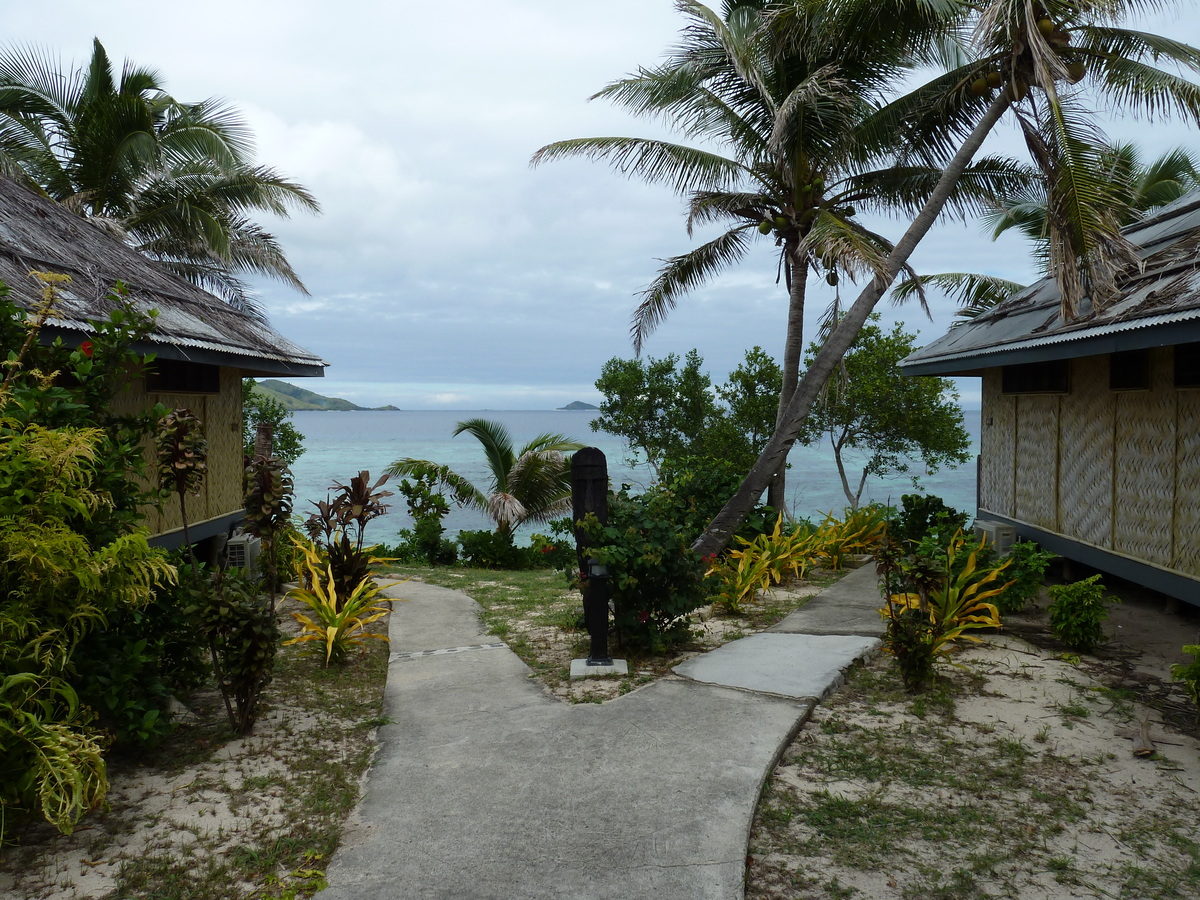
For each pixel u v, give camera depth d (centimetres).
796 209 1123
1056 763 426
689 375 2542
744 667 581
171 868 325
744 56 973
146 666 430
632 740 451
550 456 1638
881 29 958
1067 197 776
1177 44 848
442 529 1516
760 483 877
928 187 1158
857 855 338
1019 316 960
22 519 346
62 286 626
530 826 357
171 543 812
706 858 328
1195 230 805
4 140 1677
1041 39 750
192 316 843
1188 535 690
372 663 661
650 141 1148
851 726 480
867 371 2173
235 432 1030
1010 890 311
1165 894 307
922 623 555
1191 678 466
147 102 1759
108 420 452
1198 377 677
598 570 599
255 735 479
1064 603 629
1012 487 1058
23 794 332
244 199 1777
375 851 338
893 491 5394
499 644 705
